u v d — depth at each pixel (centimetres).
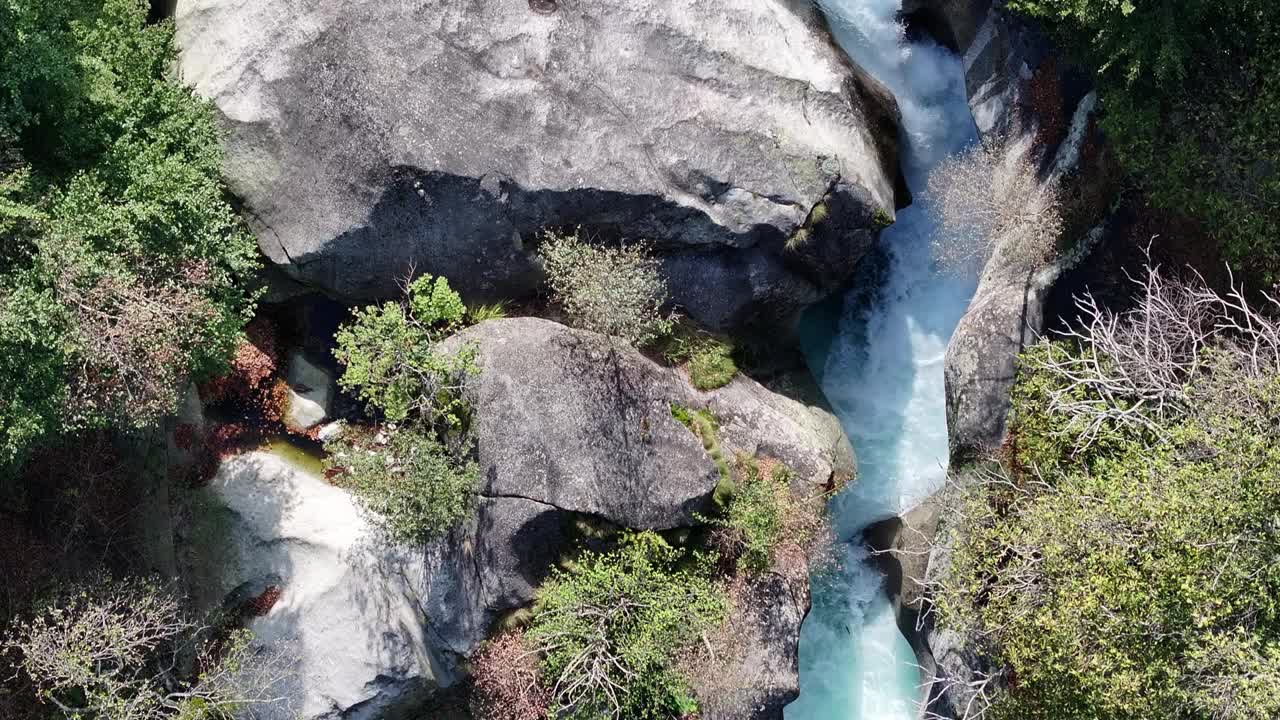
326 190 1703
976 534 1677
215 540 1805
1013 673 1697
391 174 1666
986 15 1855
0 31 1402
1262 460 1434
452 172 1670
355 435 1855
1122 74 1620
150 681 1655
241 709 1752
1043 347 1712
